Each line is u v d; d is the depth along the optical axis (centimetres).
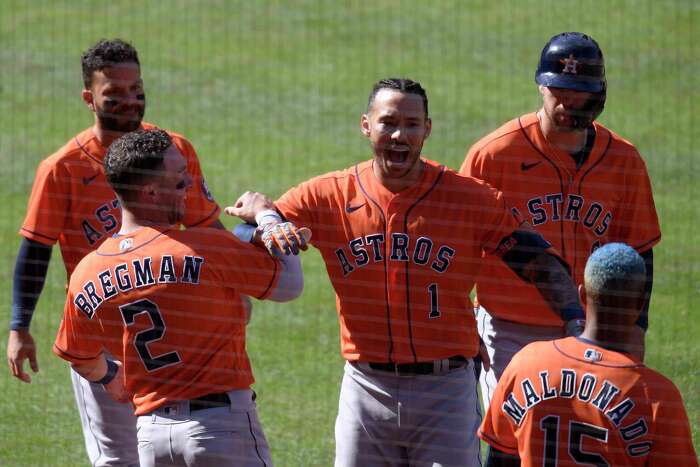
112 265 1596
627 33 5972
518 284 1933
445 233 1700
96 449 2014
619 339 1435
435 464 1736
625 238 1961
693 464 1404
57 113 5053
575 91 1842
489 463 1590
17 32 5988
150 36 5997
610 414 1405
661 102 5219
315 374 2830
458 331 1722
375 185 1722
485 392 2042
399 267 1702
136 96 1973
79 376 1981
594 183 1927
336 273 1741
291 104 5250
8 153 4581
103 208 1994
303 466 2297
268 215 1653
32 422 2514
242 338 1645
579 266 1947
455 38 6000
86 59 1966
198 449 1585
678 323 3084
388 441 1767
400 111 1661
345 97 5322
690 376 2731
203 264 1577
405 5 6444
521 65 5678
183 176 1631
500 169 1939
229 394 1606
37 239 1983
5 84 5341
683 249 3656
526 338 1962
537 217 1939
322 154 4678
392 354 1720
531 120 1947
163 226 1620
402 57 5791
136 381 1619
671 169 4462
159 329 1581
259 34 6069
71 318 1645
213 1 6494
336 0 6519
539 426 1445
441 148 4731
